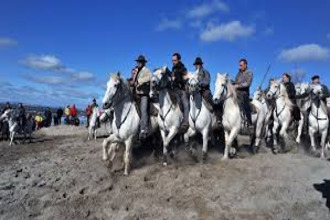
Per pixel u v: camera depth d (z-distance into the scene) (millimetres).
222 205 8383
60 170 11094
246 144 15148
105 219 8188
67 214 8336
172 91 10758
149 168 10609
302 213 8078
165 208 8359
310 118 13055
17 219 8188
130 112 10273
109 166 10844
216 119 11438
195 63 10844
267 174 9984
